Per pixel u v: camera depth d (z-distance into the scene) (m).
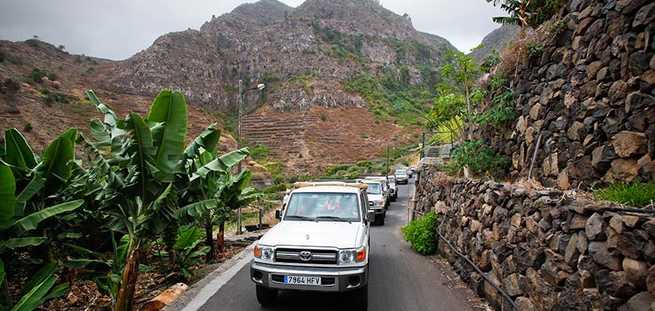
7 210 5.07
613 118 5.67
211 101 134.88
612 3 6.10
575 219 3.89
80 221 6.84
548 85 7.61
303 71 148.12
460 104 13.15
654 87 5.12
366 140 100.06
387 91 147.25
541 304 4.43
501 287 5.60
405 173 45.81
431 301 6.32
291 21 184.50
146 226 5.70
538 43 8.22
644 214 3.15
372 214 7.42
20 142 6.63
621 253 3.20
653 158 4.95
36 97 74.50
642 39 5.37
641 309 2.95
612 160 5.53
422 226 10.26
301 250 5.67
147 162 5.54
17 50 120.88
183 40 153.75
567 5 7.72
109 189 5.61
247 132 104.19
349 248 5.62
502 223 5.76
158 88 126.88
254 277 5.84
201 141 6.68
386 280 7.57
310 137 98.00
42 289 4.76
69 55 146.38
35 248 6.40
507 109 8.84
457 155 10.23
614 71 5.85
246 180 10.25
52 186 6.46
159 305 6.16
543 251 4.48
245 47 166.12
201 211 6.09
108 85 122.81
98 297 7.14
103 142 5.89
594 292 3.46
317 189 7.62
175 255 7.99
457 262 8.06
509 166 8.92
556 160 6.90
